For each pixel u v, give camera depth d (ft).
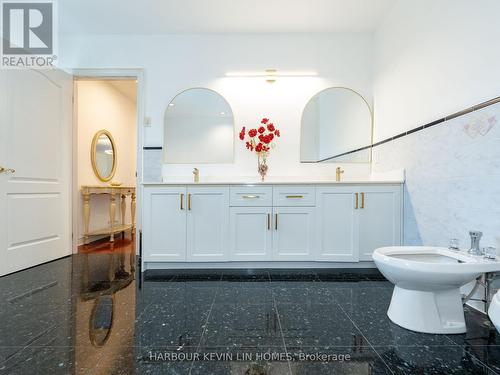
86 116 11.53
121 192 12.55
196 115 9.32
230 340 4.18
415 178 6.87
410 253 4.93
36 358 3.70
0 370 3.45
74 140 9.72
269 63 9.29
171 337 4.25
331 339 4.23
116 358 3.72
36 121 8.11
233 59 9.30
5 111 7.20
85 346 3.99
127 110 14.97
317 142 9.27
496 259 4.28
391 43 8.04
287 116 9.27
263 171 8.93
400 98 7.57
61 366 3.54
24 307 5.31
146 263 7.71
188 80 9.34
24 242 7.76
